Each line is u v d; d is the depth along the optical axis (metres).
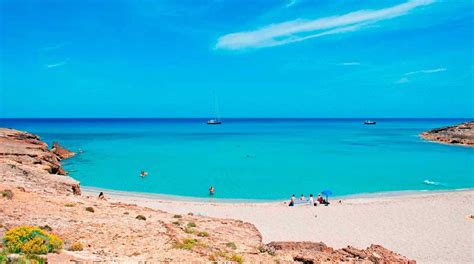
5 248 15.16
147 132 183.38
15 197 27.73
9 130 81.62
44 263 14.26
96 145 112.31
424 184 56.03
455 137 127.19
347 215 36.12
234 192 50.91
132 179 59.47
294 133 179.25
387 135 165.62
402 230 31.48
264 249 21.62
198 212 37.25
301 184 56.25
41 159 56.53
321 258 20.36
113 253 17.75
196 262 17.28
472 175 63.41
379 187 54.09
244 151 97.56
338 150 101.19
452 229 31.62
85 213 26.41
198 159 82.00
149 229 23.06
